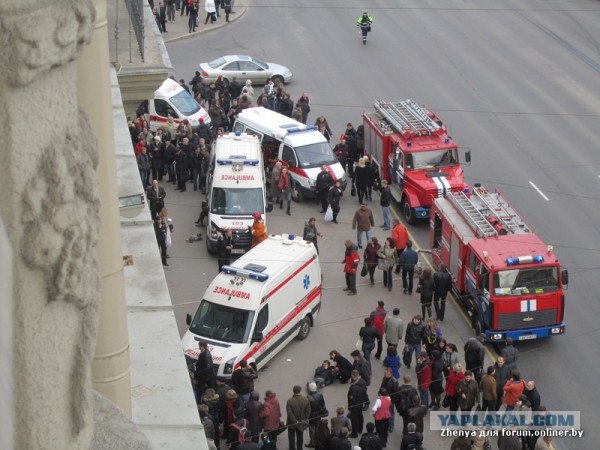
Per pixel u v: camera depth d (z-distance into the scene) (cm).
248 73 4931
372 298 3159
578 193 3881
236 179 3453
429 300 2977
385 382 2414
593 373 2772
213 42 5575
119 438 461
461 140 4353
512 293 2820
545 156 4200
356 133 4019
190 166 3825
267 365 2769
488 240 2920
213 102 4294
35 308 332
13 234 318
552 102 4775
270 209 3509
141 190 1335
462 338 2952
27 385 333
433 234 3222
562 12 5994
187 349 2633
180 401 959
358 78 5088
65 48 330
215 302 2698
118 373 890
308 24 5850
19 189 318
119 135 1600
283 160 3859
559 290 2839
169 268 3338
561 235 3556
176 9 5978
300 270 2834
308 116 4641
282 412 2580
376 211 3778
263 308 2689
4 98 313
